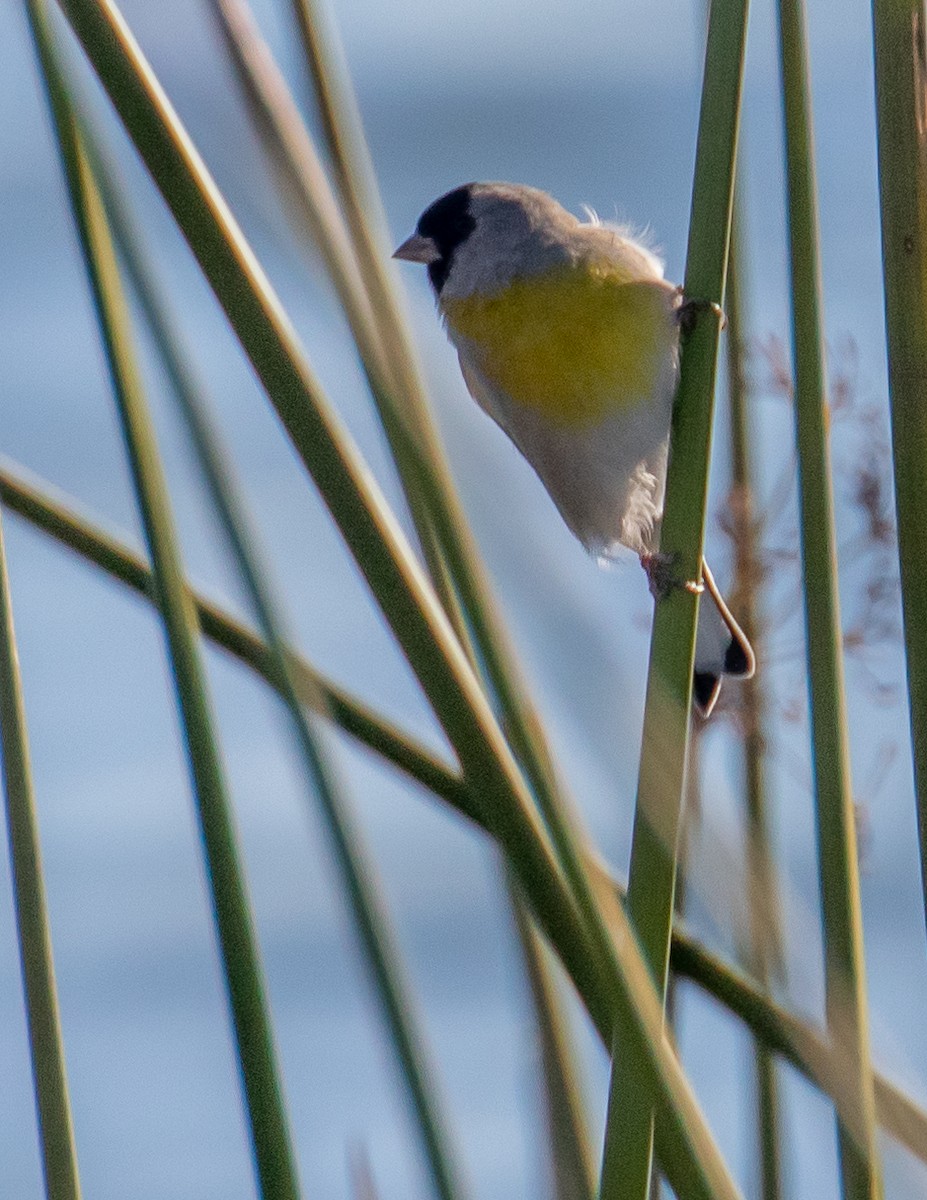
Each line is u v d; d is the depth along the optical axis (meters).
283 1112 4.54
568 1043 4.61
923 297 4.59
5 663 4.59
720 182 4.60
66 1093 4.59
